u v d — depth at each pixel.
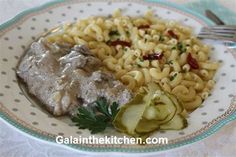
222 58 0.51
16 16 0.53
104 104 0.41
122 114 0.39
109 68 0.50
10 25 0.52
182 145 0.37
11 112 0.40
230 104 0.42
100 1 0.58
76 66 0.46
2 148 0.38
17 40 0.51
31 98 0.44
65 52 0.49
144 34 0.54
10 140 0.39
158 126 0.39
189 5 0.61
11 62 0.48
